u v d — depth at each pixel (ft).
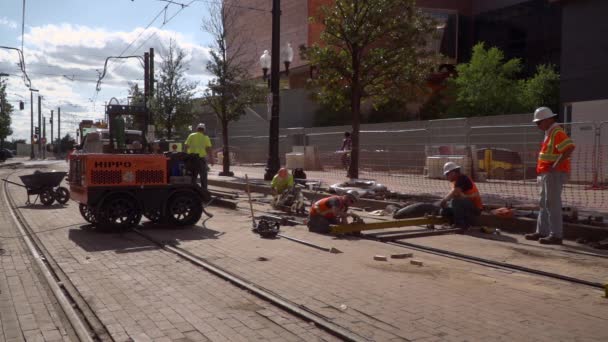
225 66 76.48
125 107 39.73
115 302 18.63
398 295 19.17
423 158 61.57
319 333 15.72
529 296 19.02
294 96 115.85
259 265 23.77
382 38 48.44
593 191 44.24
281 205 41.83
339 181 59.31
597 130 45.19
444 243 28.73
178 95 94.02
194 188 34.94
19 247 28.58
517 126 54.60
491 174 56.29
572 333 15.44
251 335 15.56
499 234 31.24
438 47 117.50
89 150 52.70
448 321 16.47
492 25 115.14
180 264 24.29
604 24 62.80
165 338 15.33
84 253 26.73
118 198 33.04
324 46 53.26
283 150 95.25
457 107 93.61
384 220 36.50
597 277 21.45
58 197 47.60
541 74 88.12
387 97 50.72
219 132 121.19
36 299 19.30
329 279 21.39
